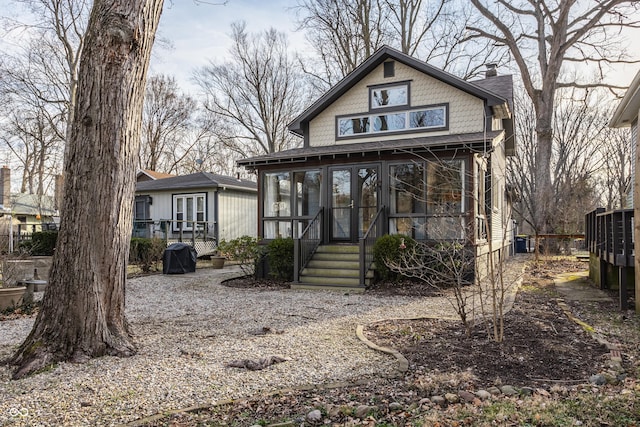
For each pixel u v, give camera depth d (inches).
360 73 520.7
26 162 1349.7
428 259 386.6
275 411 133.3
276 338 216.4
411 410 130.6
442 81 492.7
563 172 1164.5
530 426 117.2
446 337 211.9
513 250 867.4
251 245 473.7
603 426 116.3
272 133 1288.1
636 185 263.3
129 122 185.5
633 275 362.3
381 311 286.8
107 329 186.4
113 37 176.6
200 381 156.4
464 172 412.5
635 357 177.6
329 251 447.5
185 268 548.1
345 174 468.1
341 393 146.6
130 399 141.4
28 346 175.6
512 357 176.9
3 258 362.3
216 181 794.8
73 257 178.9
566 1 794.8
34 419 127.6
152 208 844.0
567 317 256.5
